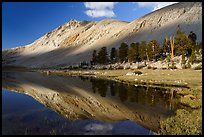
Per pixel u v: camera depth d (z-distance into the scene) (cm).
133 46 12688
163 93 3838
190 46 9900
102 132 1714
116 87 4894
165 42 11962
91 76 8975
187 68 8344
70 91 4431
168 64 9200
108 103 3061
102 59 14338
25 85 5691
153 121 2116
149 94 3797
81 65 18038
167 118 2116
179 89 4103
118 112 2514
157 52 10875
